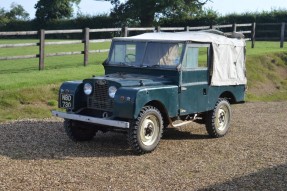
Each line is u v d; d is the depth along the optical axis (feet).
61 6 164.66
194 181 21.59
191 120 30.04
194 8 138.51
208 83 30.22
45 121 34.63
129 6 145.28
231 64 32.32
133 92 25.09
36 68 54.34
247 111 44.29
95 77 27.63
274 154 27.37
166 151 27.37
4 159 24.11
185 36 29.96
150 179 21.74
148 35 30.76
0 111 36.60
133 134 25.64
